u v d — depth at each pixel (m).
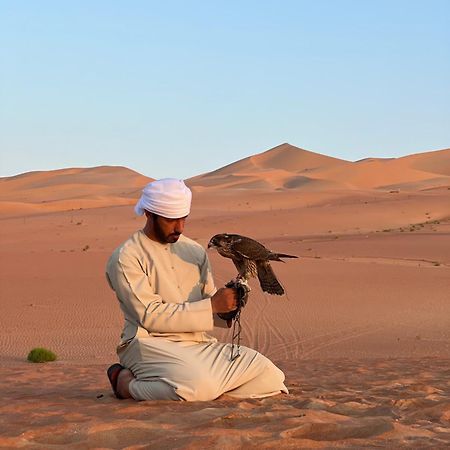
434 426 5.73
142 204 7.18
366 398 7.30
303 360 16.00
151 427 5.50
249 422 5.78
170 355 7.03
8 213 131.38
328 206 113.75
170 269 7.32
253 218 102.00
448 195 125.38
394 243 69.00
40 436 5.46
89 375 11.53
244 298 7.01
